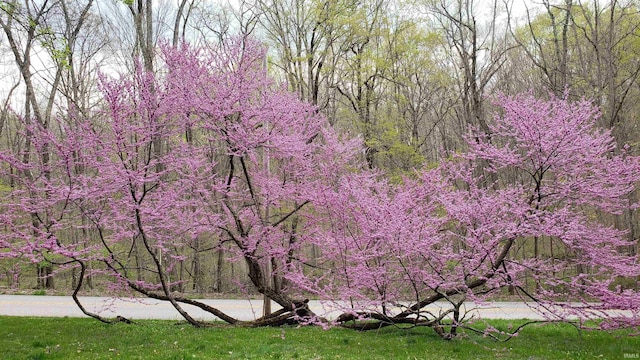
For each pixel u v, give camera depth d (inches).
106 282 439.8
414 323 388.5
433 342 359.3
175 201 412.8
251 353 311.9
